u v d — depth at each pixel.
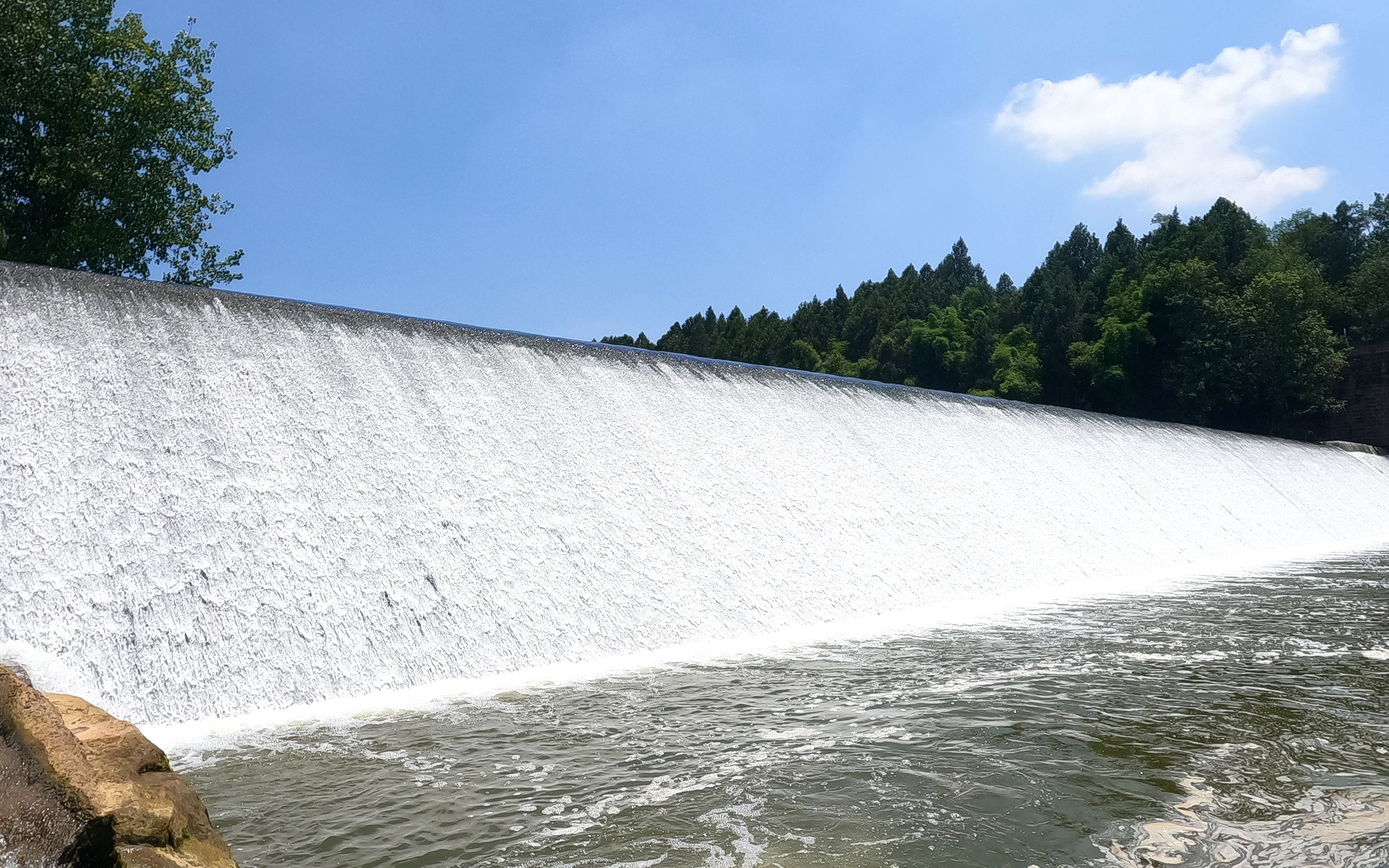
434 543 13.90
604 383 20.03
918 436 26.22
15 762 4.99
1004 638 15.56
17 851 4.69
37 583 10.57
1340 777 8.62
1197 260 70.06
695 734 10.02
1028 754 9.31
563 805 7.97
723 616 15.91
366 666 11.82
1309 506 39.09
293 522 12.89
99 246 31.16
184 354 14.06
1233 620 17.50
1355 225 87.94
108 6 32.09
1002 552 22.80
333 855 6.94
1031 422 31.91
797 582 17.70
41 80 29.16
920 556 20.70
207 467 12.82
